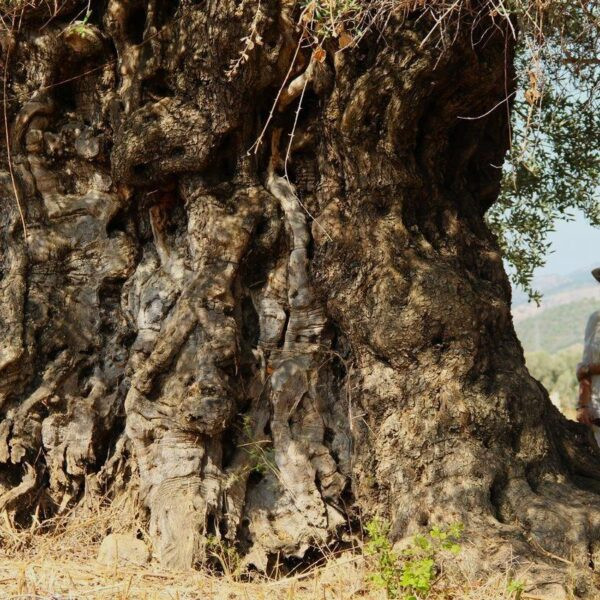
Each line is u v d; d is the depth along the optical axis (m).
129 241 6.88
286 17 6.16
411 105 6.20
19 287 6.64
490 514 5.70
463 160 6.83
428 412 6.04
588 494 5.97
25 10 6.76
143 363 6.41
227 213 6.51
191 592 5.48
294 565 6.21
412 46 6.05
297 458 6.30
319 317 6.52
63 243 6.80
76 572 5.73
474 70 6.21
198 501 6.04
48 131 6.94
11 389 6.56
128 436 6.43
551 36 6.17
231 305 6.41
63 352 6.67
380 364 6.23
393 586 5.20
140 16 6.88
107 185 6.93
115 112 6.80
